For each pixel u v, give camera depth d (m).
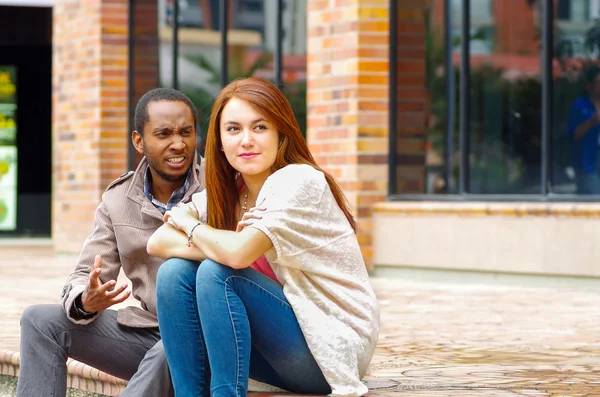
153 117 4.77
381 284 11.43
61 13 16.00
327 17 12.32
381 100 12.05
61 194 16.05
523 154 11.37
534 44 11.29
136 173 4.89
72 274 4.86
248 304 4.38
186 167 4.83
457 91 11.78
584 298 9.94
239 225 4.38
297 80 13.11
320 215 4.47
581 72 11.01
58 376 4.79
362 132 12.01
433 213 11.70
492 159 11.57
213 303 4.30
